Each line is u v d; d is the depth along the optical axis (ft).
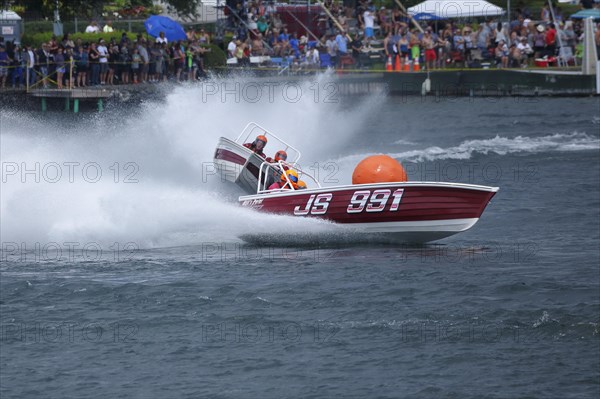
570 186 297.12
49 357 147.02
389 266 195.11
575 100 555.69
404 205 206.59
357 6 598.34
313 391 133.90
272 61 531.50
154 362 144.77
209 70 493.36
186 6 603.67
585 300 169.58
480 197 203.21
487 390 133.49
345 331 156.04
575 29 622.95
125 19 638.12
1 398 132.77
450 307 166.91
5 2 487.20
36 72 412.77
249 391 134.21
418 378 137.69
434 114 502.38
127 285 182.39
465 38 589.73
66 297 175.83
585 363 141.90
